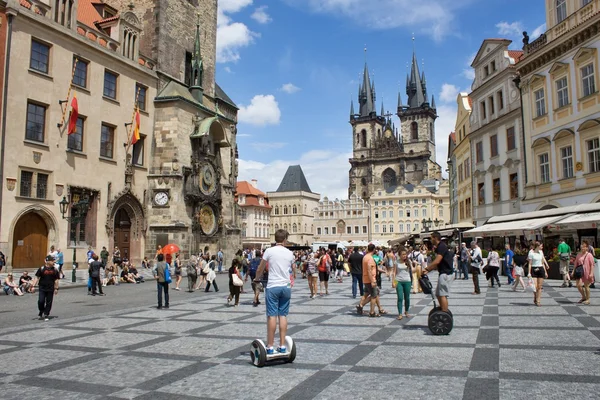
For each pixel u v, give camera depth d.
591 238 30.89
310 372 8.23
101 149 37.62
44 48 32.81
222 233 48.53
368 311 16.58
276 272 9.00
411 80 183.25
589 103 31.89
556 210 31.59
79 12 40.69
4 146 29.39
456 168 61.38
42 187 32.06
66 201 30.92
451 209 73.69
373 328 12.85
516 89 41.09
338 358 9.26
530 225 30.31
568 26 34.00
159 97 43.16
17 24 30.56
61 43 33.81
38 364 9.11
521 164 39.84
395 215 145.25
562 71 34.53
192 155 44.41
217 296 23.56
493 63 45.38
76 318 15.58
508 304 17.34
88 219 35.97
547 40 36.25
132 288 28.78
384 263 31.27
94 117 36.62
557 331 11.50
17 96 30.39
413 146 178.88
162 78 44.56
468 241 51.28
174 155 42.25
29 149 31.03
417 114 180.12
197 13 51.09
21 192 30.52
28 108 31.36
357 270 21.39
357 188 174.12
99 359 9.48
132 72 40.81
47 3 33.09
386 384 7.39
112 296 23.73
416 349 9.95
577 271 17.17
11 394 7.17
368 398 6.71
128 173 39.44
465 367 8.33
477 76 48.47
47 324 14.36
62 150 33.50
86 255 34.97
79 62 35.81
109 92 38.75
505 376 7.67
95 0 45.25
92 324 14.24
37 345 11.05
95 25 40.62
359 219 150.50
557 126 35.06
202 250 44.91
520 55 42.72
